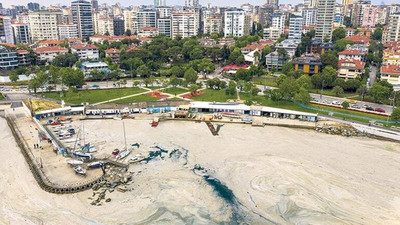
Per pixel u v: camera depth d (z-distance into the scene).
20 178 99.56
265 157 112.62
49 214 83.62
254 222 80.94
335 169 104.69
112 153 114.25
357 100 176.88
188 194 91.81
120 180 98.12
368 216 82.88
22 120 148.62
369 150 118.50
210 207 86.56
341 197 90.31
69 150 117.38
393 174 101.81
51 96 188.12
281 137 130.25
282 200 89.00
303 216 82.94
